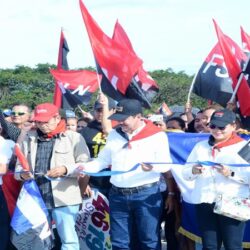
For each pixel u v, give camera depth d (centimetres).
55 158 595
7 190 616
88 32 680
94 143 675
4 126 636
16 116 649
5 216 615
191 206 622
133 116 574
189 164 561
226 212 537
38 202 590
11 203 618
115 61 681
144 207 577
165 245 795
